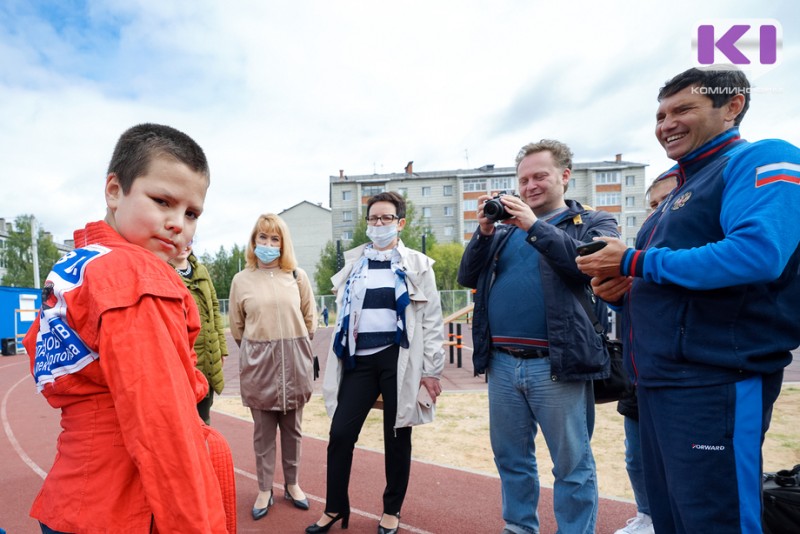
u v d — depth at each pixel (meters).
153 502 0.97
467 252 2.75
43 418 6.32
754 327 1.46
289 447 3.34
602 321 2.69
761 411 1.45
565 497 2.43
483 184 51.81
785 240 1.34
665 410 1.60
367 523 3.08
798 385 7.23
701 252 1.44
